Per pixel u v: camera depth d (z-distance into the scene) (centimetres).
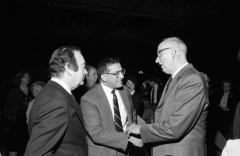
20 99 363
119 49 1529
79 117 136
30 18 1191
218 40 1261
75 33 1406
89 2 1134
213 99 527
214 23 1250
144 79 1012
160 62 191
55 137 117
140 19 1395
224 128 359
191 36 1398
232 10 1146
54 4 1113
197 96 168
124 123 215
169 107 179
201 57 1358
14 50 1218
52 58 143
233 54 1161
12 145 346
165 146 181
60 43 1380
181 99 169
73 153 128
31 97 325
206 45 1329
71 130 128
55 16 1291
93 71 309
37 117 121
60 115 119
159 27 1468
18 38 1227
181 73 181
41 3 1103
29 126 131
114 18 1303
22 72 402
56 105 120
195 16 1287
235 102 440
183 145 174
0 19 1072
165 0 1227
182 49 187
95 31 1440
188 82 170
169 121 170
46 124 115
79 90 351
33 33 1295
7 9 1077
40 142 113
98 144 198
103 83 214
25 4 1073
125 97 227
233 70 1125
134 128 191
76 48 146
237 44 1157
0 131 352
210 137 234
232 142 111
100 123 197
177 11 1273
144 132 182
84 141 141
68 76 141
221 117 375
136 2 1135
